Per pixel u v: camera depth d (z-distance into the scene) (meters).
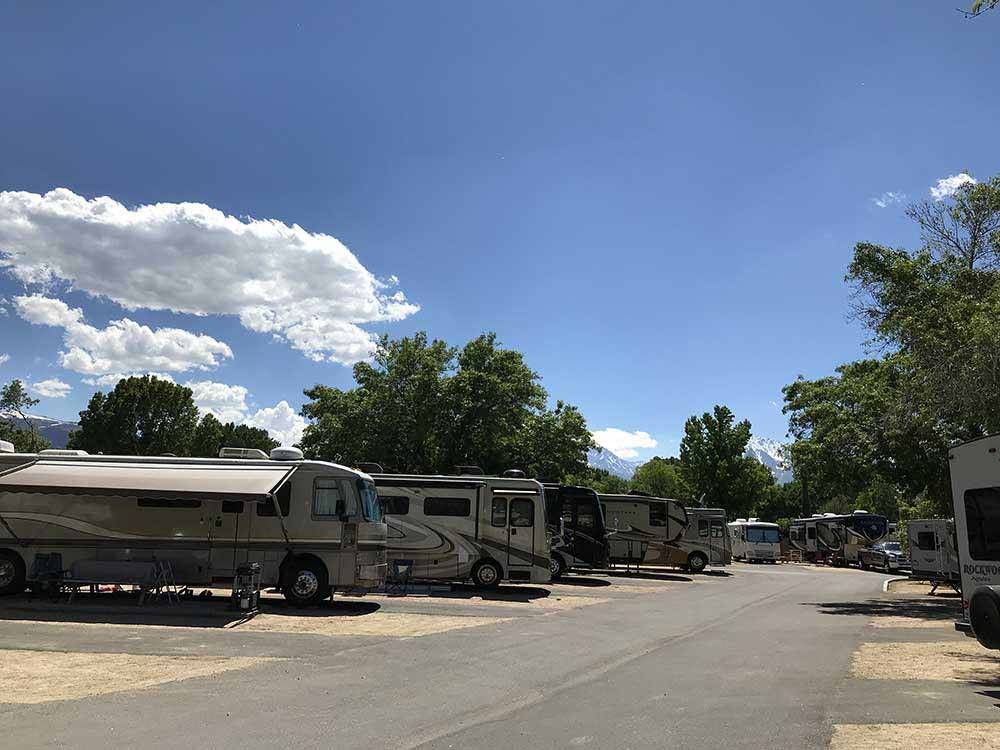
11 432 62.59
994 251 19.45
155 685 8.62
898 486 24.88
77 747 6.18
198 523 16.72
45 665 9.73
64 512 16.64
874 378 23.98
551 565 23.95
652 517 32.69
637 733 6.84
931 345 17.52
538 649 11.66
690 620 16.12
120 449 68.06
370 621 14.71
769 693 8.69
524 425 40.03
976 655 11.77
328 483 16.91
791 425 25.84
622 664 10.53
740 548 51.09
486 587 22.16
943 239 20.75
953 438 19.98
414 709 7.68
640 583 27.06
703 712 7.69
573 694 8.52
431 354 39.41
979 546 10.60
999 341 15.20
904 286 20.34
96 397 69.44
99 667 9.67
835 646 12.67
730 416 58.53
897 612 18.88
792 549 56.16
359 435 37.88
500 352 39.94
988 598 9.16
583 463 41.22
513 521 21.83
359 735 6.68
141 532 16.64
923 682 9.49
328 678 9.16
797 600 21.95
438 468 38.38
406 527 21.92
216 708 7.56
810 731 6.97
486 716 7.44
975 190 20.33
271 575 16.64
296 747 6.29
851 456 23.30
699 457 58.03
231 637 12.30
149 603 15.88
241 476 15.65
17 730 6.65
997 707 8.06
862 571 42.44
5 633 12.14
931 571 25.00
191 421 72.12
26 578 16.33
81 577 15.47
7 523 16.59
